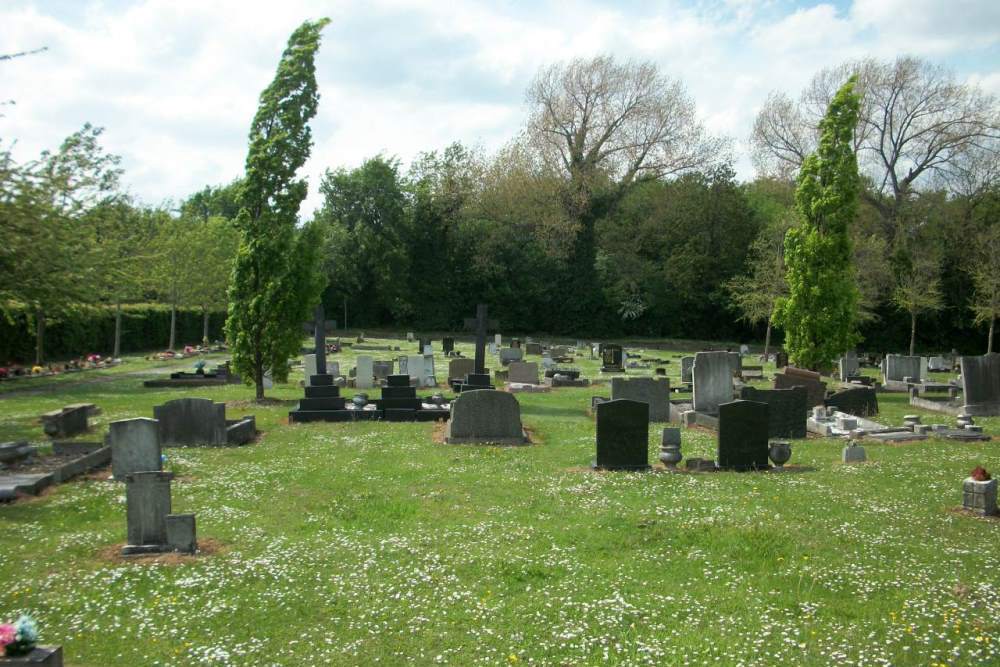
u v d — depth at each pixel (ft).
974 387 75.77
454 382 92.22
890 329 213.46
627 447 48.21
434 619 25.73
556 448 57.93
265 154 81.10
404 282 243.19
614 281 235.20
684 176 231.09
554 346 184.85
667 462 48.65
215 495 42.52
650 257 241.96
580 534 34.50
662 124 217.56
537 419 74.02
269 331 82.84
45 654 20.24
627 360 142.10
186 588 28.32
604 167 223.71
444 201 248.93
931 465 49.65
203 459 52.90
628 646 23.70
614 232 233.55
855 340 95.66
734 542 33.09
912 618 25.39
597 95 216.54
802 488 42.83
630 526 35.50
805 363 95.86
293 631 25.03
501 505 40.27
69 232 78.28
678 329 239.09
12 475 45.85
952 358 157.28
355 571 29.99
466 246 249.96
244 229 82.33
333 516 38.68
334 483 45.75
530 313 245.45
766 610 26.32
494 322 82.02
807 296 95.40
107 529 36.04
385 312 255.09
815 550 32.24
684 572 29.96
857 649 23.31
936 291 173.06
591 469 48.29
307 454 55.11
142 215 156.15
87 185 94.58
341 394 91.86
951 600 26.78
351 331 232.53
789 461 51.55
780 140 183.32
